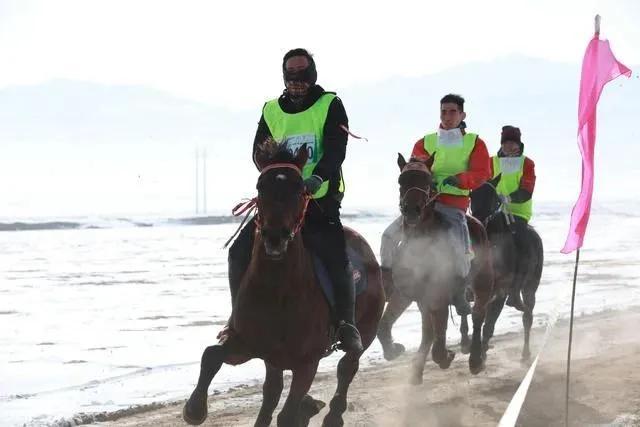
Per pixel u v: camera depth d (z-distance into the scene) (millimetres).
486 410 11008
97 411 11039
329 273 8047
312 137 8359
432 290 11625
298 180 7297
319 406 8648
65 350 16125
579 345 16188
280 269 7504
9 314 21750
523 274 14578
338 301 8102
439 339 11727
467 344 13695
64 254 47094
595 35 8836
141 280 31109
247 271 7734
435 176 12508
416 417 10656
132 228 88625
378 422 10414
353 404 11211
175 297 25375
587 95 8922
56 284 29906
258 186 7285
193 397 7457
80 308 22891
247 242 7977
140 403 11617
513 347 16125
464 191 12406
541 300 23578
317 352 7949
